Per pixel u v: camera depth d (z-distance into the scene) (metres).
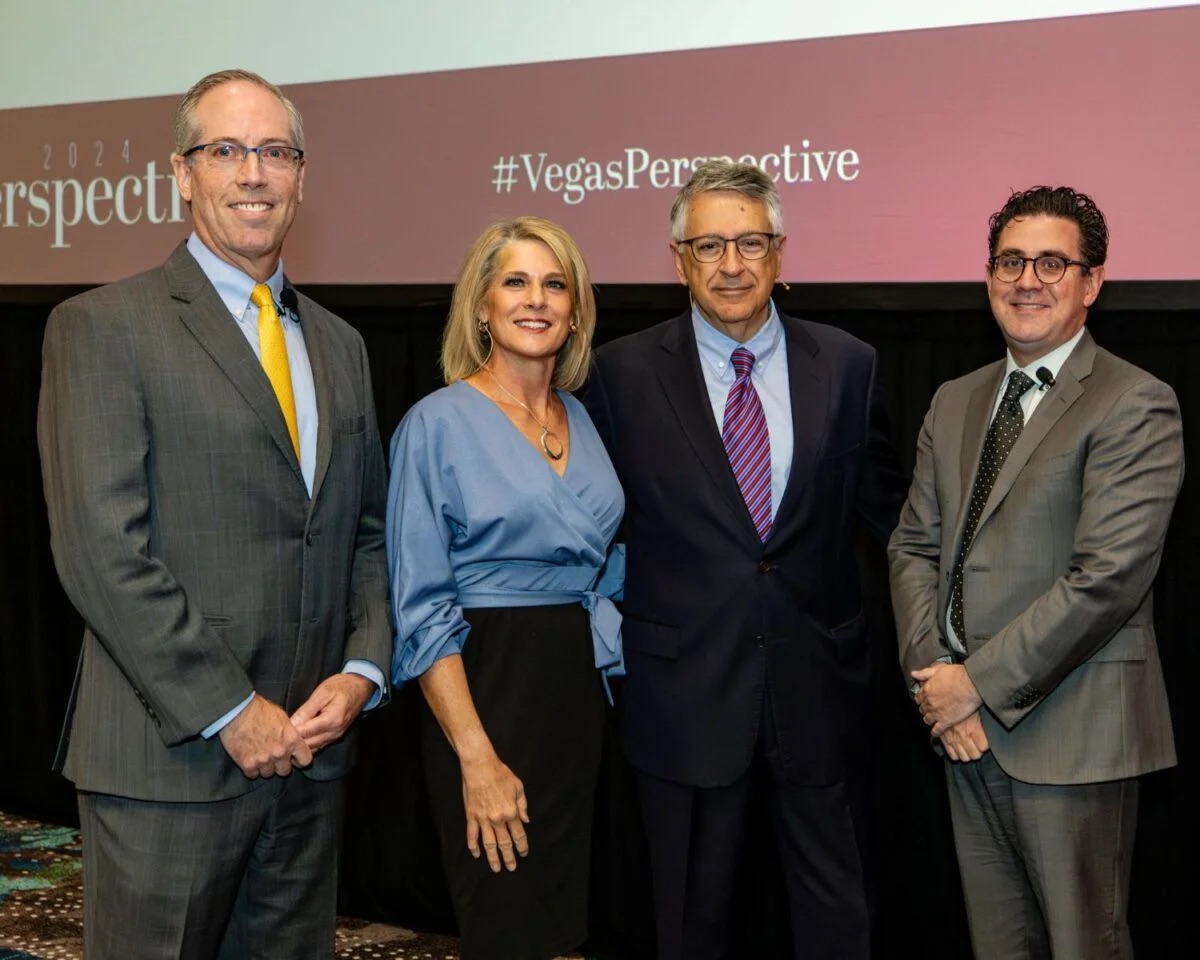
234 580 1.93
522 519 2.13
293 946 2.07
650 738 2.29
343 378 2.12
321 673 2.03
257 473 1.94
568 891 2.19
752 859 3.17
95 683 1.97
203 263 2.01
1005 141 2.63
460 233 3.11
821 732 2.28
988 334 2.88
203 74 3.35
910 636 2.25
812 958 2.31
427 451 2.13
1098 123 2.56
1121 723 2.09
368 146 3.19
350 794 3.50
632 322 3.12
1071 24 2.57
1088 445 2.09
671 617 2.28
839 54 2.75
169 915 1.92
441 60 3.11
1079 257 2.12
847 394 2.34
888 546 2.41
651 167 2.92
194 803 1.91
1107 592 2.00
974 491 2.24
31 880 3.51
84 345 1.88
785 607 2.25
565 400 2.34
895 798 3.05
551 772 2.16
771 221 2.26
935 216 2.69
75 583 1.84
